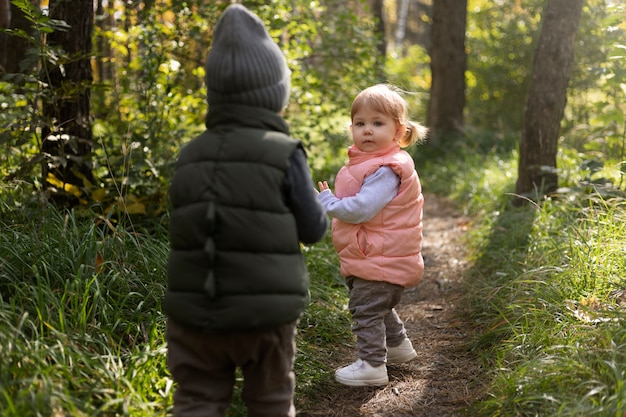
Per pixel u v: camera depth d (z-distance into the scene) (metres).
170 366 2.35
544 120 6.13
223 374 2.38
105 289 3.35
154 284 3.55
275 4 6.49
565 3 5.99
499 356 3.36
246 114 2.33
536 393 2.77
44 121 4.17
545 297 3.74
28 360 2.47
